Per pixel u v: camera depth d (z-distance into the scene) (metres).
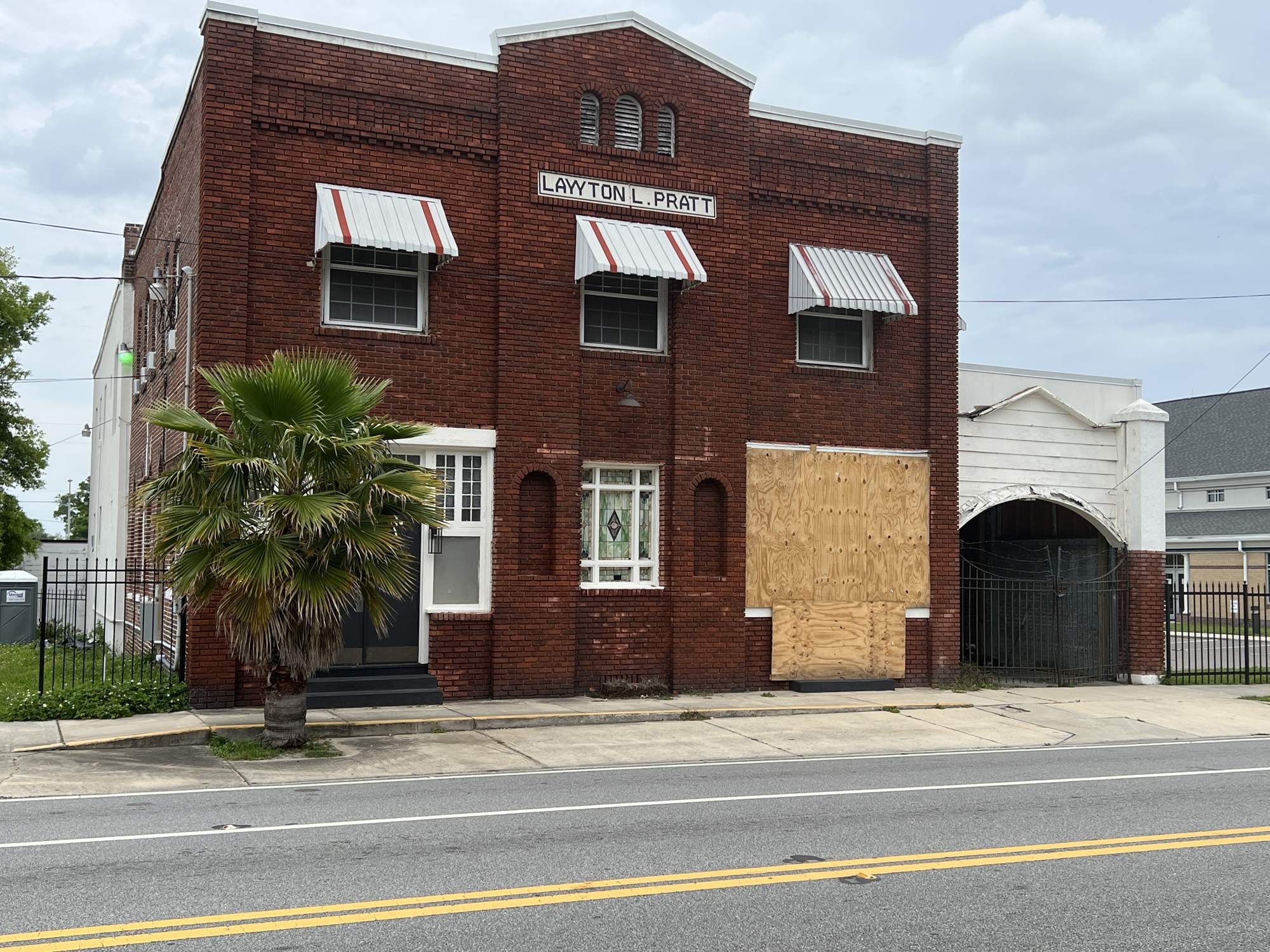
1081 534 21.91
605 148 17.16
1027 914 6.71
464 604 16.27
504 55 16.61
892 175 19.25
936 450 19.17
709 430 17.64
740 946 6.06
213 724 13.31
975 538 24.28
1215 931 6.45
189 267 15.84
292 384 12.16
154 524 12.24
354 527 11.98
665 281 17.66
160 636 17.16
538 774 11.70
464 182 16.39
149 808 9.55
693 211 17.69
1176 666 25.73
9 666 18.38
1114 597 20.92
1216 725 16.36
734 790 10.73
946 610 19.09
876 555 18.75
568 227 16.88
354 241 14.82
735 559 17.77
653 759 12.80
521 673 16.27
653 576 17.52
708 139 17.86
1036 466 20.44
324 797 10.18
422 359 15.95
